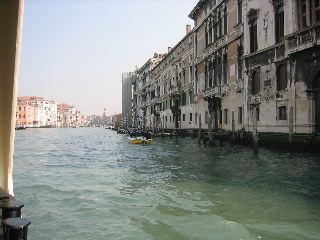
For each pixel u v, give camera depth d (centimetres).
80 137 5684
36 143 3916
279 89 1950
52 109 15300
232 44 2628
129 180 1141
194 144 2831
